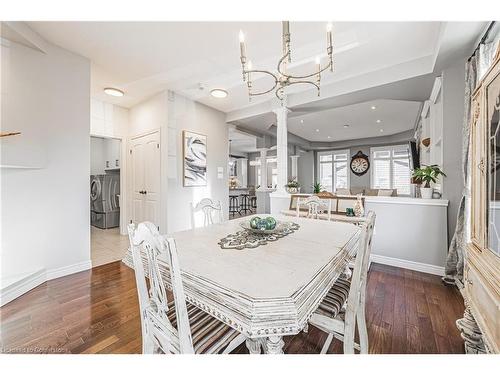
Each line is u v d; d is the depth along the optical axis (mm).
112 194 5500
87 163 2824
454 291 2223
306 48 2457
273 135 6660
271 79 3283
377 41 2340
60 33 2295
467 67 2150
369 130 6781
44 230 2492
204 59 2746
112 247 3824
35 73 2391
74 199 2723
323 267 1086
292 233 1726
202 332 1023
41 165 2443
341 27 2111
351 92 3178
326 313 1187
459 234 2320
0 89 2178
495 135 1107
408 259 2820
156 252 941
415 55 2607
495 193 1099
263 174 6391
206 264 1116
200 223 4188
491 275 1031
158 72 3074
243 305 798
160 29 2201
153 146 3910
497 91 1093
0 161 2072
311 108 3912
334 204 3531
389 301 2043
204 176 4312
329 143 8797
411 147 6062
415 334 1597
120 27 2182
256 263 1128
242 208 9516
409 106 4633
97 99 4008
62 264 2633
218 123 4656
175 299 812
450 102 2504
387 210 2975
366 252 1179
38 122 2420
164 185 3730
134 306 2002
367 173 8289
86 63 2750
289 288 876
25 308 1958
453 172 2520
